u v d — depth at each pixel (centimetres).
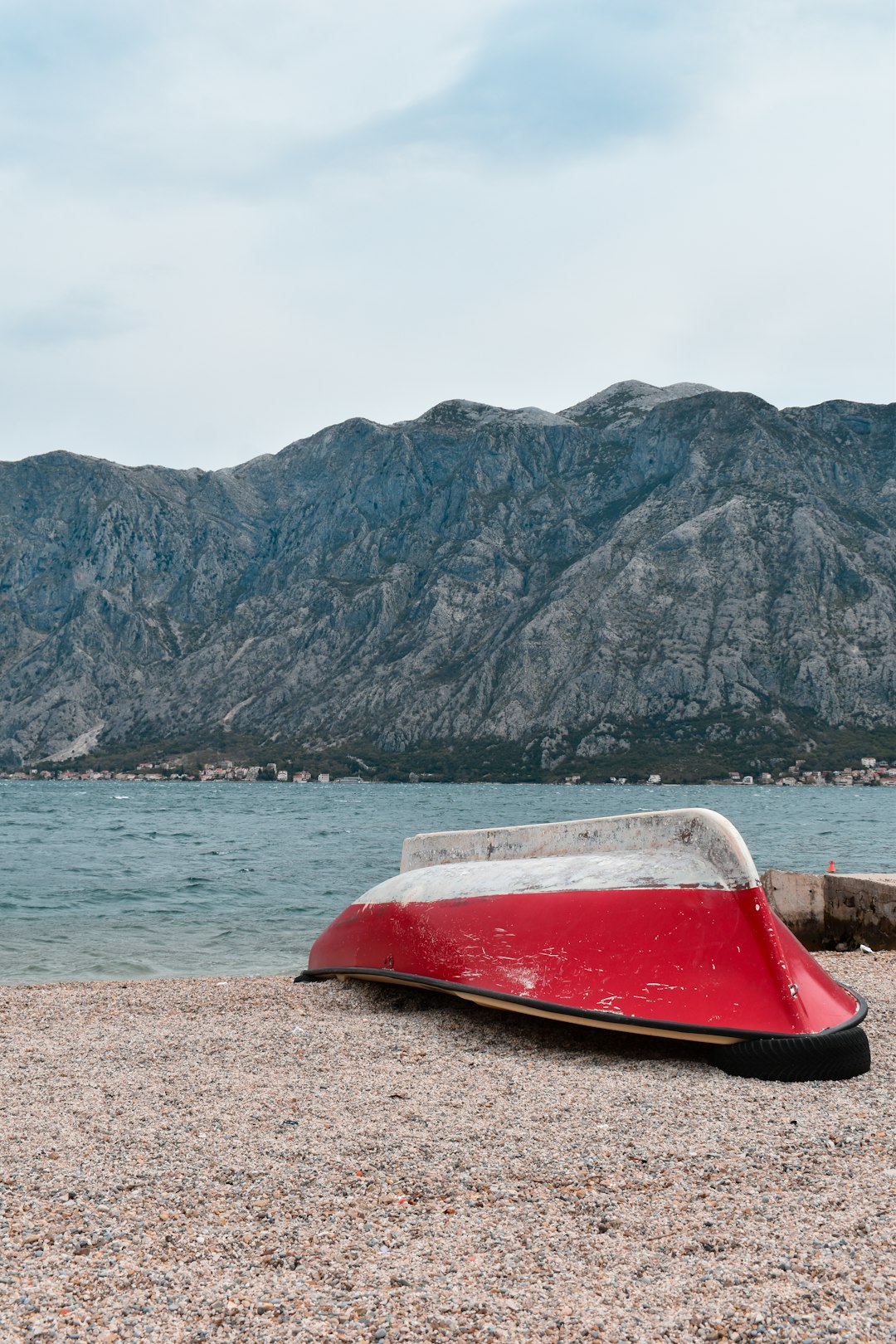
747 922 724
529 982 784
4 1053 757
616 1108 598
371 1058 732
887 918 1354
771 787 19825
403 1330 344
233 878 3045
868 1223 421
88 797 13888
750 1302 359
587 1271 384
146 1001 981
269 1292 371
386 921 957
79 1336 341
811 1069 662
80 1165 502
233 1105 607
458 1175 485
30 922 2014
